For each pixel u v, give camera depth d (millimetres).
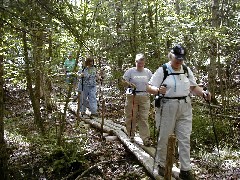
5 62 6242
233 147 7285
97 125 8969
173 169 5652
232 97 11531
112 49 10727
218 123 8203
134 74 6926
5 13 3715
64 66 6797
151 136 7695
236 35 11250
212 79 10930
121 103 12117
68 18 4203
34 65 6695
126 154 6953
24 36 4988
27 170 6262
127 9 10953
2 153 5613
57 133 7547
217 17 10812
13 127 8547
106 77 11945
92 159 6785
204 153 6605
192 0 14023
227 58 11133
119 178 5926
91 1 6445
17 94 12516
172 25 10664
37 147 6859
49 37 5016
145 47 10820
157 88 4988
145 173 5957
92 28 6188
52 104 8727
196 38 10445
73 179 6152
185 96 5094
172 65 5066
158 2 11031
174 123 5152
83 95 10297
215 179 5410
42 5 3789
